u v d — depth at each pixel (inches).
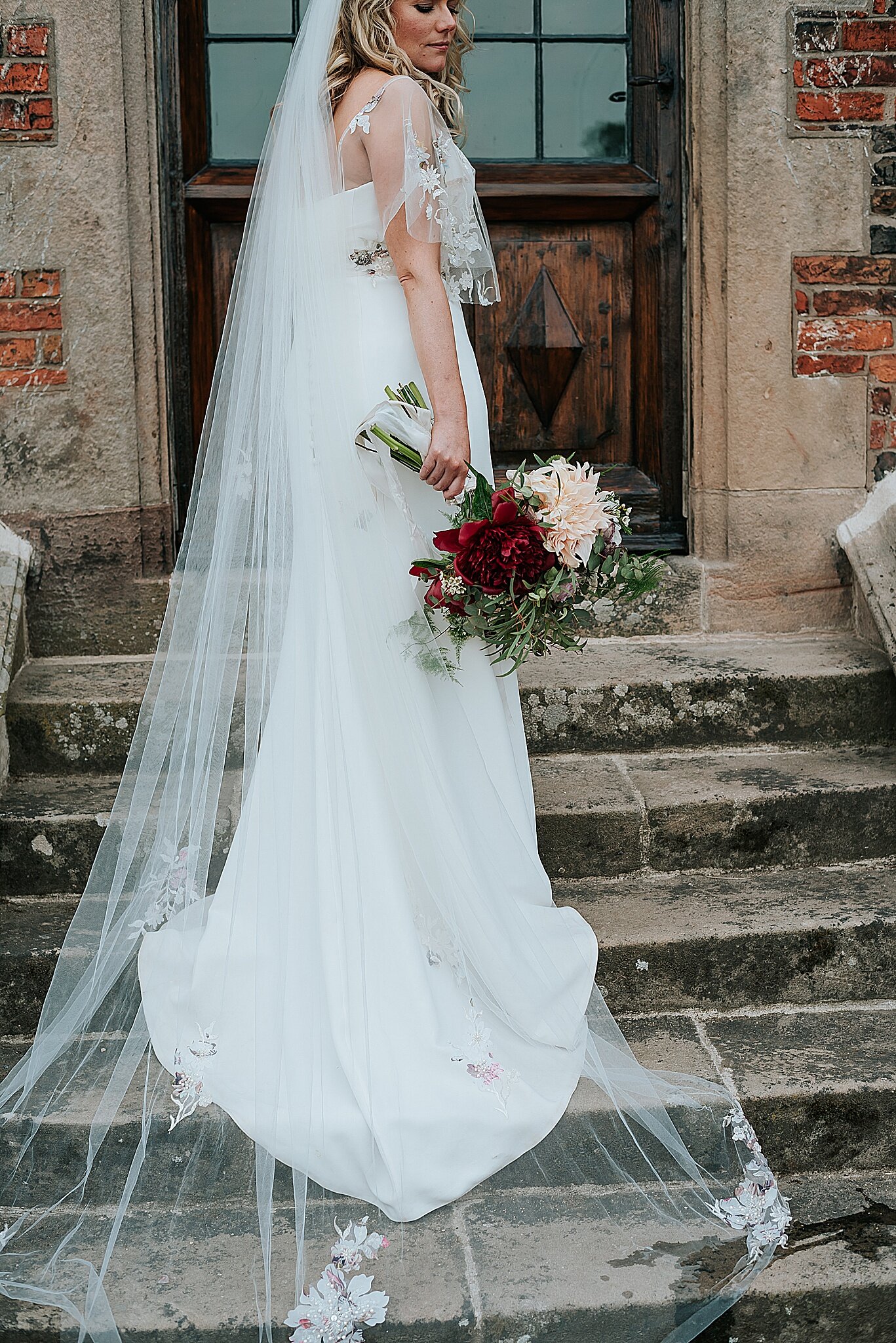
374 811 93.5
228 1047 93.7
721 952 108.5
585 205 153.5
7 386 139.9
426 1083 89.7
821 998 110.8
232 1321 80.8
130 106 141.0
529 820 104.8
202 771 101.6
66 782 127.0
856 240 146.6
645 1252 86.0
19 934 109.0
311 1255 85.3
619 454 158.9
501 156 153.8
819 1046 103.7
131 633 145.3
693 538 154.9
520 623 90.9
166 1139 90.7
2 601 130.0
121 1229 88.1
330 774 94.1
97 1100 95.0
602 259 155.9
